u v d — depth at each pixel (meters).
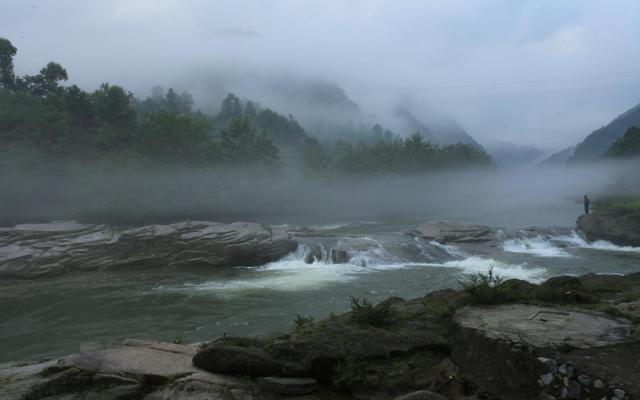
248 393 5.97
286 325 15.08
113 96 67.00
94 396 5.68
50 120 53.41
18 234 26.91
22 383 5.82
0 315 16.98
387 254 27.19
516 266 25.27
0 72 81.44
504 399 5.52
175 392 5.87
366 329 7.00
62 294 20.02
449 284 21.11
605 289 11.69
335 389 6.32
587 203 39.66
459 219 52.75
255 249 26.61
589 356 5.36
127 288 20.98
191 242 26.53
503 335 6.04
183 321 15.81
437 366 6.39
